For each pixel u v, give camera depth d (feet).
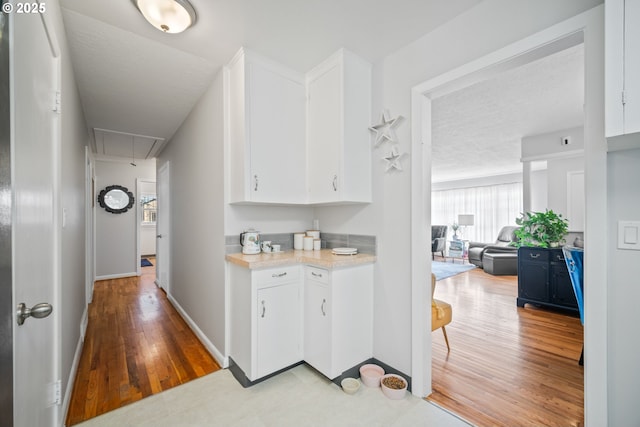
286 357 6.54
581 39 4.19
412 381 5.97
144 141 13.32
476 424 5.11
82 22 5.55
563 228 11.47
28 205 3.11
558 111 11.00
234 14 5.36
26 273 3.02
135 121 10.80
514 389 6.15
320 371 6.28
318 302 6.34
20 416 2.77
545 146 13.74
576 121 12.09
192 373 6.79
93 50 6.46
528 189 14.39
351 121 6.57
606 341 3.83
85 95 8.61
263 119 6.66
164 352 7.87
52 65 4.45
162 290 14.39
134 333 9.16
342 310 6.20
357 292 6.51
